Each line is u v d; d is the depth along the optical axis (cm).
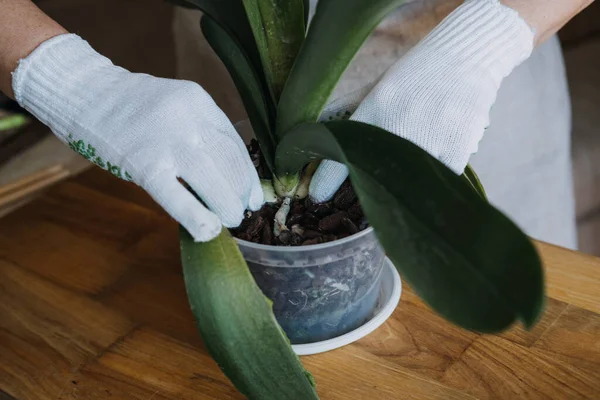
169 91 89
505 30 97
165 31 246
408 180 69
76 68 92
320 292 90
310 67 80
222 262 78
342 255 87
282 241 89
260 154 96
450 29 97
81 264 107
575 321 95
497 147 139
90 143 88
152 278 105
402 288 101
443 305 66
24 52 92
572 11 104
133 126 86
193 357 94
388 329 96
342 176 90
